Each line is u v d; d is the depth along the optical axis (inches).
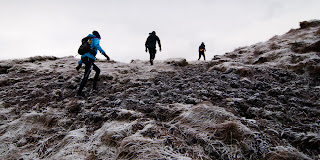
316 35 299.7
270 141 89.4
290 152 76.2
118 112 128.2
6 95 190.1
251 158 81.7
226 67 240.1
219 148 88.4
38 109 150.9
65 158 84.4
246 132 91.9
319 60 200.7
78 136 104.0
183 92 167.9
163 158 75.1
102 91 193.6
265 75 200.5
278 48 310.0
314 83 168.2
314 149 84.5
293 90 156.8
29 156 92.5
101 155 87.4
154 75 251.3
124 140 87.7
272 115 116.4
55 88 202.7
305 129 100.7
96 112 137.3
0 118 138.1
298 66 208.2
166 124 109.4
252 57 325.4
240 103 133.0
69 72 268.7
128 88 199.8
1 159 92.1
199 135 97.1
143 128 103.5
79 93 175.6
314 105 130.5
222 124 100.4
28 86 215.2
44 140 106.1
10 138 110.3
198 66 314.5
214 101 141.6
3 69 314.7
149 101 152.1
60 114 139.3
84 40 183.0
